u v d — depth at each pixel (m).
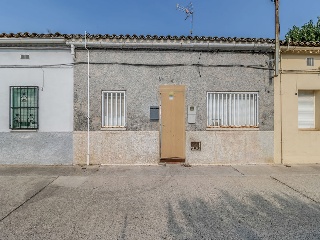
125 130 7.64
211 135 7.77
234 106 7.95
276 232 3.50
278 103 7.91
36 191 5.20
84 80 7.60
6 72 7.55
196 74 7.76
